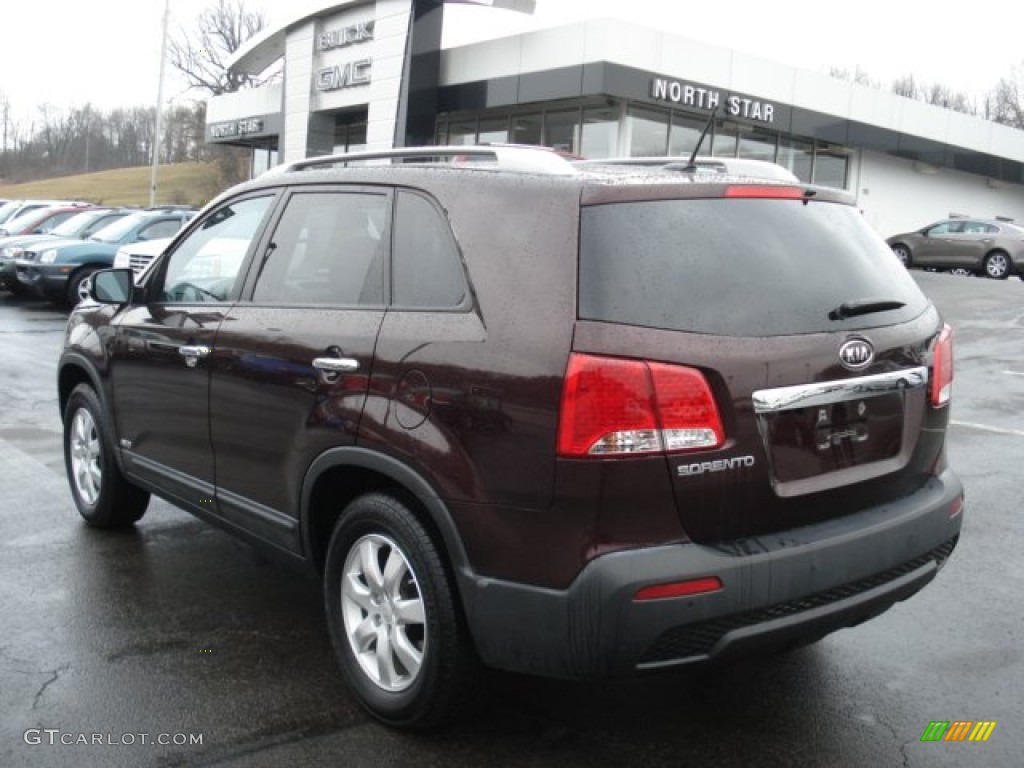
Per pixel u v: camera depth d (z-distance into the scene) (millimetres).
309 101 24516
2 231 22094
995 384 10281
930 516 3186
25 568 4641
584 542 2674
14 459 6707
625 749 3148
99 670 3613
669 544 2668
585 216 2824
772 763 3068
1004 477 6605
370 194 3547
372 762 3047
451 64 22094
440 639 3008
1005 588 4566
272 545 3766
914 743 3191
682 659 2701
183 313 4238
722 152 23047
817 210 3275
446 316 3051
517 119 22844
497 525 2822
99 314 5012
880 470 3107
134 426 4637
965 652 3869
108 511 5098
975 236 23891
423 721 3154
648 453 2633
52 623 4020
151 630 3980
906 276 3510
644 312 2709
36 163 101688
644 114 20984
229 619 4109
